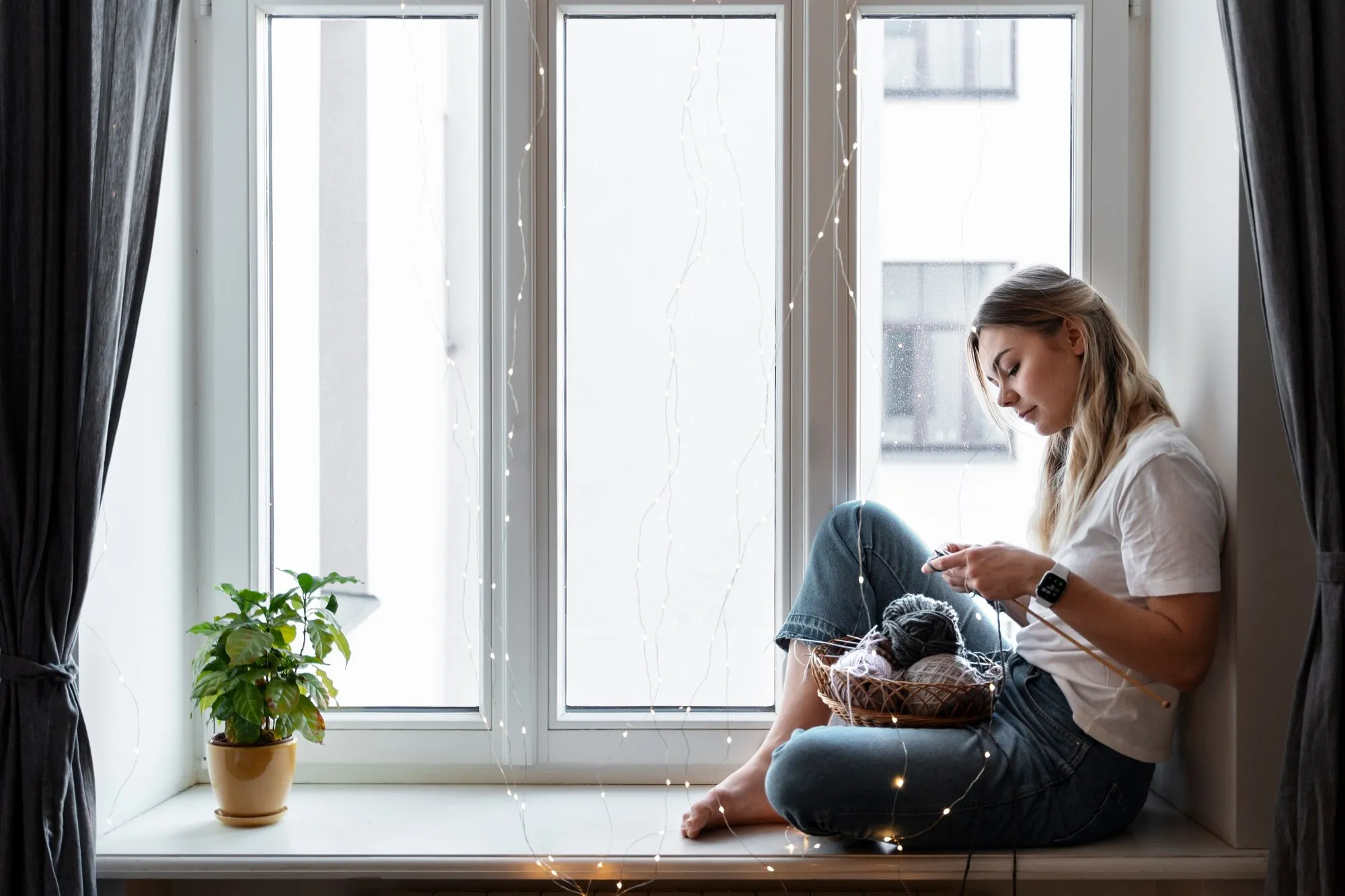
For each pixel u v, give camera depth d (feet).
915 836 4.49
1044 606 4.95
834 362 5.57
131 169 4.45
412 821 5.08
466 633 5.74
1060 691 4.67
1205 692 4.88
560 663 5.69
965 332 5.67
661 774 5.66
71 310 4.26
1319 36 4.27
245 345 5.64
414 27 5.66
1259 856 4.54
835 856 4.58
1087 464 4.77
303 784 5.67
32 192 4.24
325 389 5.74
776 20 5.60
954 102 5.64
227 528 5.66
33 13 4.22
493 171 5.59
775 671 5.73
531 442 5.61
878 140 5.64
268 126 5.70
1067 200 5.66
